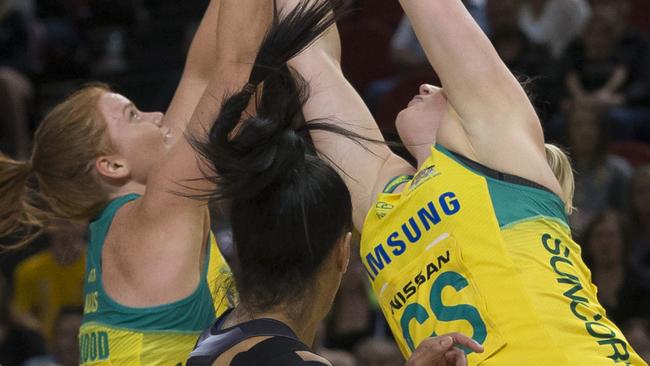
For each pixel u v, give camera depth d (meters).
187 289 3.57
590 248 7.57
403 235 3.48
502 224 3.35
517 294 3.29
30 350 8.20
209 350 2.87
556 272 3.32
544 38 10.42
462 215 3.38
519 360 3.26
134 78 13.00
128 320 3.59
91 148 3.87
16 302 8.81
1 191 3.92
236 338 2.85
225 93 3.35
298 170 2.91
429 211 3.44
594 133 8.64
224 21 3.52
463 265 3.36
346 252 2.98
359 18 11.68
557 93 9.52
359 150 3.77
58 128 3.89
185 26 13.76
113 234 3.71
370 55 11.07
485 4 10.33
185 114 4.09
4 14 12.66
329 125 3.17
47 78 13.01
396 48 10.68
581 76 9.66
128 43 13.79
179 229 3.52
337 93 3.84
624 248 7.55
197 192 3.40
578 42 9.80
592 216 7.96
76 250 5.89
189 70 4.17
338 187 2.94
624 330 7.32
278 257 2.89
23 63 12.68
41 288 8.77
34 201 4.25
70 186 3.89
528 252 3.32
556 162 3.77
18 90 10.79
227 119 2.99
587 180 8.59
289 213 2.88
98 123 3.89
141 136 3.92
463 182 3.41
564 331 3.26
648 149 9.14
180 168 3.43
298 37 3.15
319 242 2.90
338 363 7.26
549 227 3.38
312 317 2.97
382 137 3.83
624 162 8.74
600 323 3.34
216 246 3.76
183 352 3.58
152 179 3.51
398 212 3.50
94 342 3.68
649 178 8.29
